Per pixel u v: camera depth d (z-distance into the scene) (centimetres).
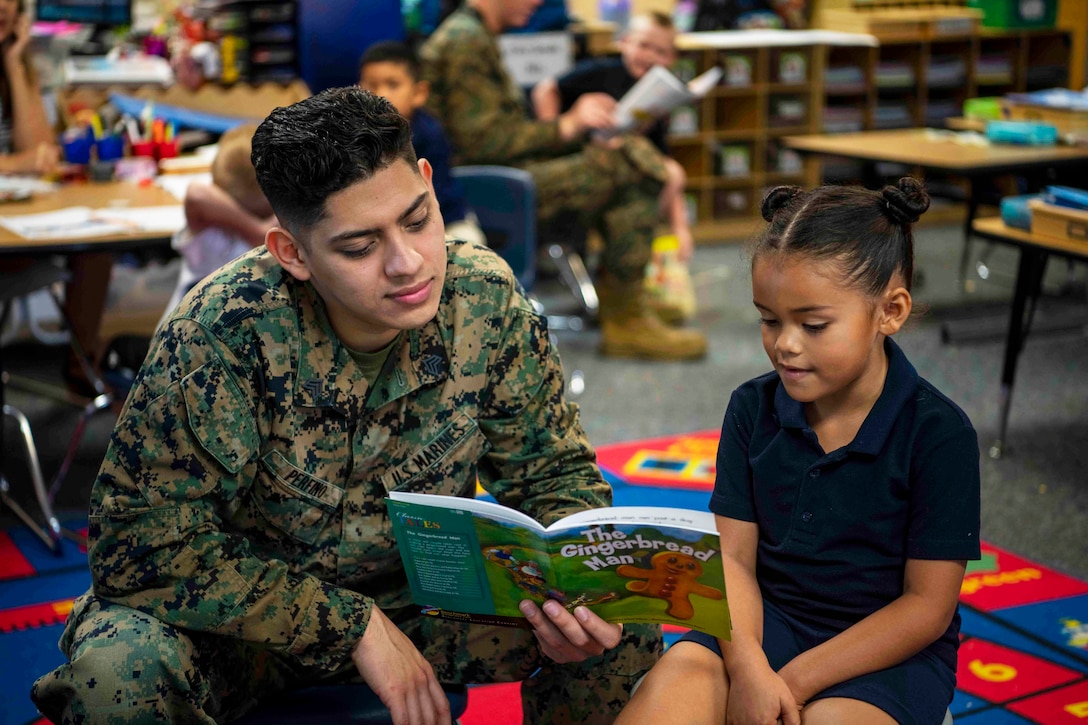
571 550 139
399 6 470
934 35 654
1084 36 684
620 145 447
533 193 369
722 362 454
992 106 521
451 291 163
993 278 561
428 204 144
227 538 154
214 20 461
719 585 137
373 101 142
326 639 153
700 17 667
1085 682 224
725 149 655
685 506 315
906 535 150
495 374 166
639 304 463
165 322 157
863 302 144
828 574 153
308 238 142
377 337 157
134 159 402
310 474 158
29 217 315
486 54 439
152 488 150
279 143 138
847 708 138
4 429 381
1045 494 319
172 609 151
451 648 171
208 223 293
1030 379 417
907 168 470
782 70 650
